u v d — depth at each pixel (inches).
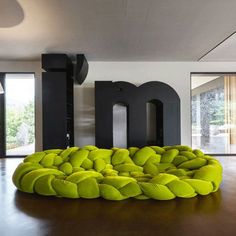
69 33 137.7
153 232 33.0
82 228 34.4
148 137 205.9
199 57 191.3
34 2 101.7
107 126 179.6
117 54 181.2
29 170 54.6
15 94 209.0
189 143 202.4
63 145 172.1
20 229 34.6
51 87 173.2
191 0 102.5
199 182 46.5
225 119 232.2
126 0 101.7
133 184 44.8
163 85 183.5
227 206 42.4
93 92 201.0
